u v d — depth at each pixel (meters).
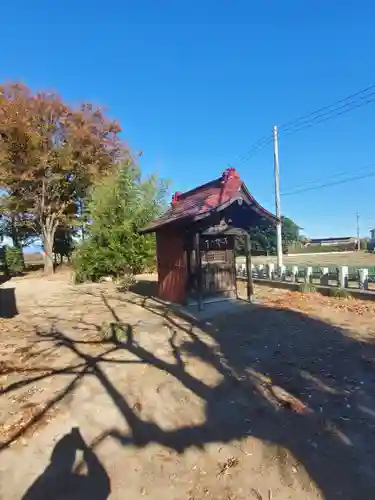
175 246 10.53
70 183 26.73
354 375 4.93
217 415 4.09
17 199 25.22
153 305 10.55
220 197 9.11
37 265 40.19
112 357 5.98
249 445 3.49
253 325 7.59
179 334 7.24
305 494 2.83
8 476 3.11
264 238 40.00
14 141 22.70
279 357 5.76
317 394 4.46
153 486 2.97
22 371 5.44
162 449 3.47
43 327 8.43
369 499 2.73
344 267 10.84
